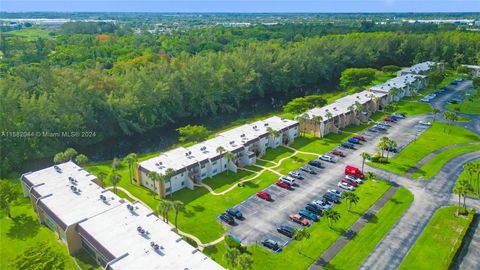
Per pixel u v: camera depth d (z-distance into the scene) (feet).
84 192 256.32
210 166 315.37
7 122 371.97
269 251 220.23
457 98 546.26
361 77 595.06
